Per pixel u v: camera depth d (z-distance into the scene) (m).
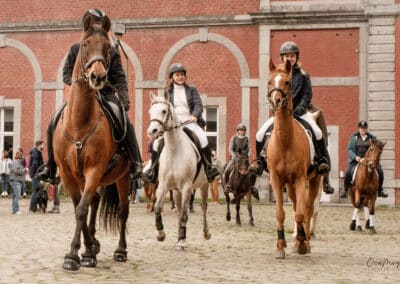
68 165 8.31
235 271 8.53
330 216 20.45
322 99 27.08
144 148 28.73
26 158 29.83
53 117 8.93
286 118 9.49
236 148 18.38
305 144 9.93
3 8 30.22
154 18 28.69
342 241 13.27
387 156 26.06
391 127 26.12
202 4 28.41
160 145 11.73
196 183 11.68
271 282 7.62
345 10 26.69
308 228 10.84
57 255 9.78
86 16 8.05
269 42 27.58
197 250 11.11
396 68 26.20
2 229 14.75
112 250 10.64
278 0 27.55
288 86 9.41
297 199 9.77
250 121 27.80
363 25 26.78
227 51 28.14
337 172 26.75
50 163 8.99
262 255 10.45
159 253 10.53
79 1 29.55
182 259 9.80
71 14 29.61
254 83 27.78
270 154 9.80
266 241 12.96
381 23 26.33
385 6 26.22
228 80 28.09
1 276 7.66
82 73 8.00
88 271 8.14
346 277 8.11
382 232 15.84
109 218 9.35
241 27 28.06
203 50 28.38
